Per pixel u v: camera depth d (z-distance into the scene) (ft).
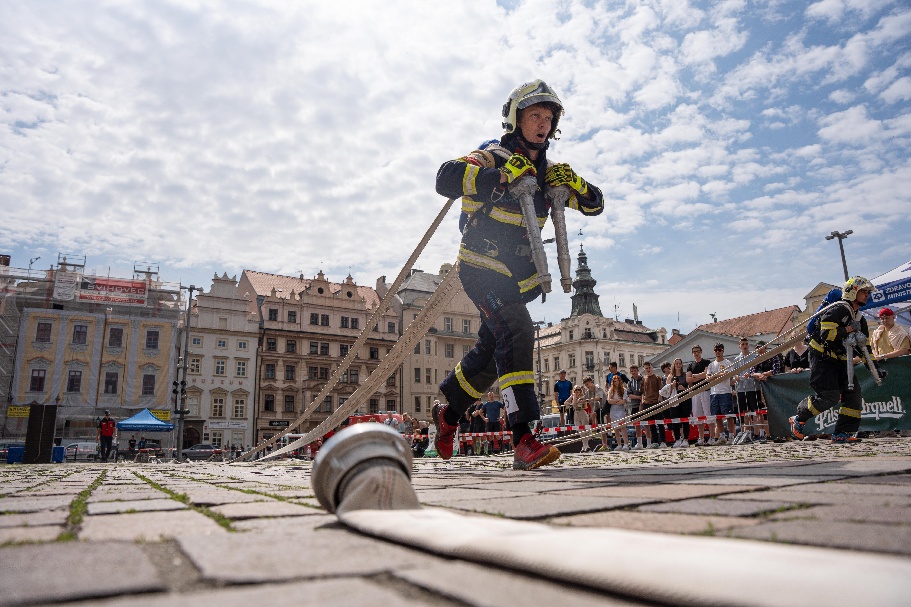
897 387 29.53
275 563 3.43
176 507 6.97
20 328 140.36
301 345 176.86
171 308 155.12
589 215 15.47
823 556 2.24
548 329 283.38
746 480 8.08
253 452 27.96
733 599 1.90
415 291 196.75
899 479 7.57
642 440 40.34
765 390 34.27
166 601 2.60
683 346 187.73
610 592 2.30
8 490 10.25
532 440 14.07
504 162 14.28
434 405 16.84
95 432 141.49
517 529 3.45
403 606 2.49
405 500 5.01
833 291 23.09
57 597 2.67
